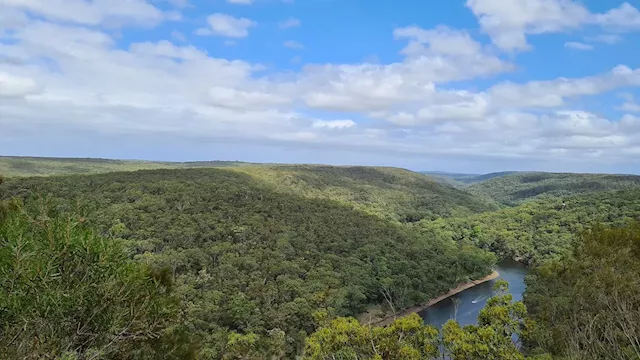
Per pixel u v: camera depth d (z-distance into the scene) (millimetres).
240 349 42312
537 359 12078
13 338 6285
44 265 6711
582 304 14016
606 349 11273
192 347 9781
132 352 8109
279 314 51312
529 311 29781
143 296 8102
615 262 17234
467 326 13031
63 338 6762
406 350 11836
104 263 7293
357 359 12414
